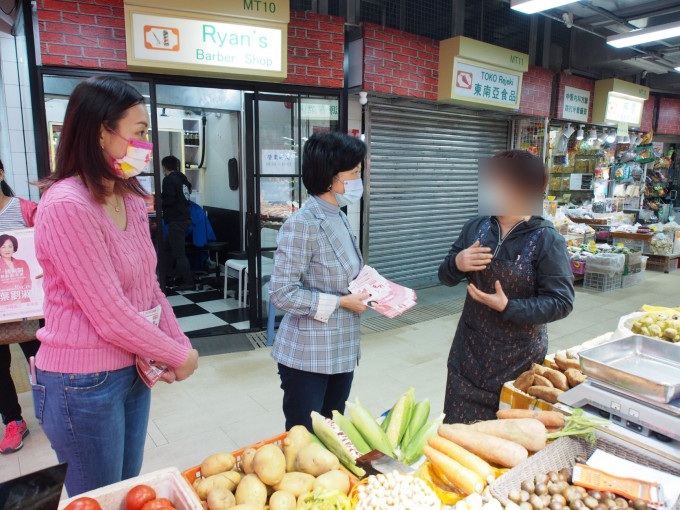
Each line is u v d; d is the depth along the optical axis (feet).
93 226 4.20
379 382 12.34
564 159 27.53
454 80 18.58
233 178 23.02
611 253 23.35
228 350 14.17
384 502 3.76
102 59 12.10
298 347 6.45
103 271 4.22
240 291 18.54
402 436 5.48
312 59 14.74
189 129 25.11
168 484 3.90
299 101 15.20
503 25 22.93
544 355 7.08
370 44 16.56
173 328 5.54
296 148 15.43
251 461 4.23
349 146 6.30
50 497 3.13
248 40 13.03
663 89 34.01
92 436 4.54
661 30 20.08
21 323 8.19
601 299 21.47
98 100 4.16
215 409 10.80
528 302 6.13
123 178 4.61
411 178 20.92
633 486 4.14
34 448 9.05
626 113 29.17
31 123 13.15
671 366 5.40
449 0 20.39
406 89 17.89
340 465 4.35
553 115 25.46
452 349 7.38
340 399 7.19
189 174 25.86
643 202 38.14
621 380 4.76
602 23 22.43
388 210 20.33
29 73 11.97
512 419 4.88
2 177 8.45
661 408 4.49
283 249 6.28
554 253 6.26
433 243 22.59
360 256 7.20
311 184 6.57
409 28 19.15
